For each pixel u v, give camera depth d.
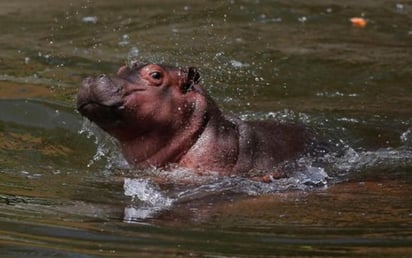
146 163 34.78
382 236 27.86
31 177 34.03
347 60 49.12
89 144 37.94
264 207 31.02
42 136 38.69
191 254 26.09
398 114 41.53
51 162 35.97
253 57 49.22
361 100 43.47
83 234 27.78
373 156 36.78
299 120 40.22
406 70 47.78
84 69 47.25
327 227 28.81
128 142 34.66
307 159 35.84
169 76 34.25
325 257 25.97
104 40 52.03
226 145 34.66
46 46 51.03
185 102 34.38
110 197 32.03
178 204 31.33
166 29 53.94
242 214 30.19
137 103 33.28
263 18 56.62
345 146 37.53
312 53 50.16
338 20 56.94
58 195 32.06
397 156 36.84
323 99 43.50
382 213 30.31
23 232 27.89
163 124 34.03
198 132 34.53
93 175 34.59
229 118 36.28
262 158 35.03
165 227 28.62
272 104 42.50
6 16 56.84
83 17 56.50
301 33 54.09
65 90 43.78
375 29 55.38
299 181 33.88
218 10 57.66
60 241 27.17
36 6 59.06
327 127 39.44
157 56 49.06
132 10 57.94
